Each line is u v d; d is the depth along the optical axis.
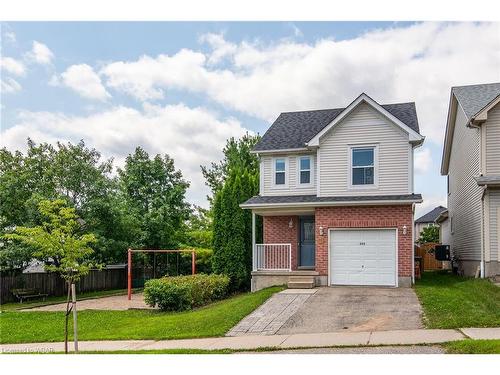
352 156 19.75
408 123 19.61
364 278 18.77
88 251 11.31
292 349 9.96
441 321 11.76
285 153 21.95
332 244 19.30
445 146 28.05
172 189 37.75
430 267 32.66
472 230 21.06
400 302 14.49
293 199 20.50
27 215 23.55
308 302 15.33
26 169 25.81
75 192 26.41
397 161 19.11
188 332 12.68
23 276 23.86
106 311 17.97
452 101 24.86
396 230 18.52
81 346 11.55
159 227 33.69
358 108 19.77
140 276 32.50
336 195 19.75
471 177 21.20
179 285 17.30
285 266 21.23
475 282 17.12
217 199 22.83
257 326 12.77
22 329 14.69
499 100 18.33
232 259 22.00
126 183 36.88
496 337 9.84
